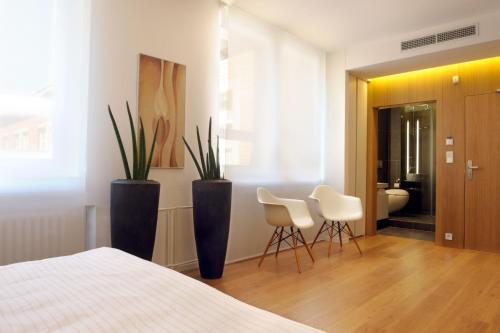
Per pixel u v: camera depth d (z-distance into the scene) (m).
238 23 3.66
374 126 5.45
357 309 2.44
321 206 4.03
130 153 2.78
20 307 0.93
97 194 2.58
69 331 0.80
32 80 2.26
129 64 2.78
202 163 3.06
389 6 3.60
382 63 4.55
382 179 6.80
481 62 4.39
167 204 3.07
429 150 6.70
